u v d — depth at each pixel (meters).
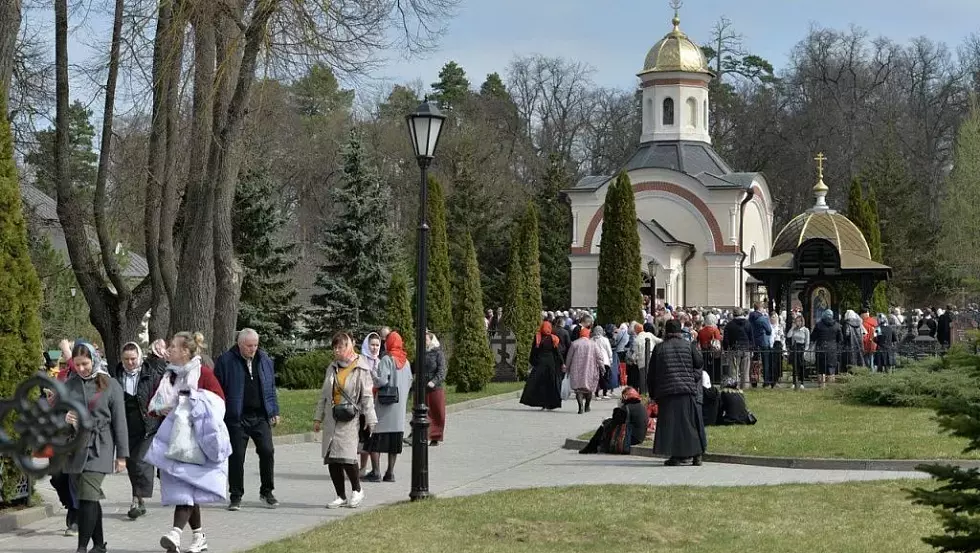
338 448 14.59
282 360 40.09
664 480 16.77
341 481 14.72
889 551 11.66
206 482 11.58
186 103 26.86
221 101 23.44
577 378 28.14
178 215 28.16
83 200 35.72
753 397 28.97
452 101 87.94
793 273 36.84
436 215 37.75
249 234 39.88
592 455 20.11
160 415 11.89
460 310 34.44
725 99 85.12
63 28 25.41
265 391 14.77
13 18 17.86
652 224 57.62
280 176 68.00
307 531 12.63
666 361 18.48
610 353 32.16
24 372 14.21
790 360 33.09
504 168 79.88
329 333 43.62
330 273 44.41
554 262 66.56
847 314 32.56
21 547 12.39
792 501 14.37
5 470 13.95
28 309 14.33
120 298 27.45
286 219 41.44
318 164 72.31
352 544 11.82
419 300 15.13
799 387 31.22
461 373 34.12
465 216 64.38
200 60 23.44
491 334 40.81
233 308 23.86
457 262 63.09
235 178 23.75
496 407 30.06
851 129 82.00
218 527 13.43
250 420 14.71
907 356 32.00
